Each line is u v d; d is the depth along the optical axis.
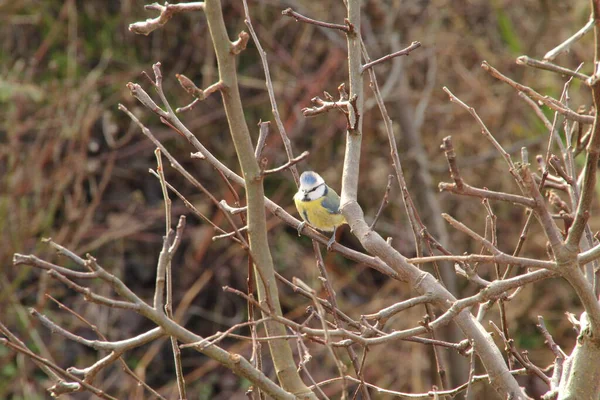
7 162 12.23
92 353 13.71
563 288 14.80
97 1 15.29
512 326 14.59
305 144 15.41
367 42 14.20
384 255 4.37
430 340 4.64
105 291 14.10
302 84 14.78
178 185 15.41
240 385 14.59
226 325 15.00
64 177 12.05
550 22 15.66
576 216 3.42
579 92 14.46
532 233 14.70
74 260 3.37
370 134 15.38
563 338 14.75
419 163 14.16
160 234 15.15
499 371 4.21
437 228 14.08
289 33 15.86
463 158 15.60
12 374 12.78
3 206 11.61
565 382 4.19
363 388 4.20
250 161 3.95
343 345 4.14
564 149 4.95
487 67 3.63
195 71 15.54
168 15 3.85
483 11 16.09
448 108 15.51
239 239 3.95
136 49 15.43
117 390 13.63
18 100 12.12
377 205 15.64
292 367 4.10
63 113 12.35
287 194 15.56
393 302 15.10
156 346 13.63
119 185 14.94
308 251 15.61
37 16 14.54
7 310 12.29
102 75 14.93
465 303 3.80
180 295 14.88
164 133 14.90
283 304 15.21
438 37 15.64
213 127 15.33
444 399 4.59
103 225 14.11
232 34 15.53
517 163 3.58
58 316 13.41
